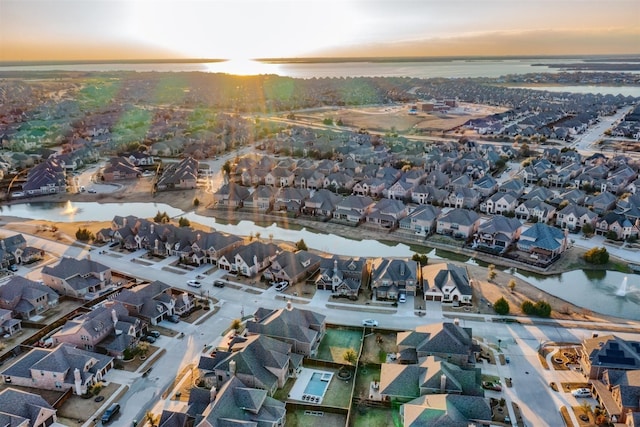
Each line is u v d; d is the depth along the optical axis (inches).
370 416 3009.4
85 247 5580.7
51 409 2906.0
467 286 4394.7
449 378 3036.4
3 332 3907.5
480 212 6756.9
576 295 4616.1
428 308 4259.4
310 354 3592.5
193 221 6697.8
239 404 2878.9
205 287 4623.5
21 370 3287.4
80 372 3221.0
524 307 4153.5
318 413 3046.3
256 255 4938.5
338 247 5816.9
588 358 3270.2
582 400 3088.1
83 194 7849.4
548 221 6338.6
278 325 3666.3
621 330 3929.6
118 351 3523.6
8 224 6378.0
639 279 4916.3
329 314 4163.4
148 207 7283.5
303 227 6456.7
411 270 4566.9
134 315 4045.3
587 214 5989.2
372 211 6525.6
